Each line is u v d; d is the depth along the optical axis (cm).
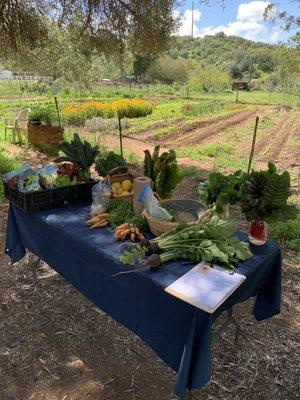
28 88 3678
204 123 1895
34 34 804
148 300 187
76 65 1303
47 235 264
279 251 227
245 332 266
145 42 741
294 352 249
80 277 238
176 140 1341
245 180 232
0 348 244
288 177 204
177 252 196
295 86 3750
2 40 812
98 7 688
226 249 195
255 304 254
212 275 179
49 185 278
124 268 195
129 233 221
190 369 171
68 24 755
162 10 695
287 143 1391
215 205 229
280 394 215
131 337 258
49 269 344
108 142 1173
